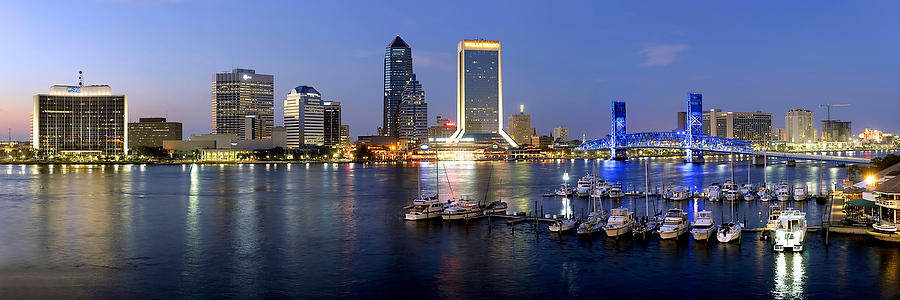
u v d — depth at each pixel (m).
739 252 104.19
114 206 183.38
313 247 114.62
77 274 95.12
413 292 85.75
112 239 123.62
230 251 111.50
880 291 83.06
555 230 123.69
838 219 127.31
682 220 120.56
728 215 148.25
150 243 119.19
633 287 86.81
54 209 175.12
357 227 137.00
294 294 85.00
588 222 124.06
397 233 127.94
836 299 80.56
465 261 102.19
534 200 197.38
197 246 116.06
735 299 81.31
